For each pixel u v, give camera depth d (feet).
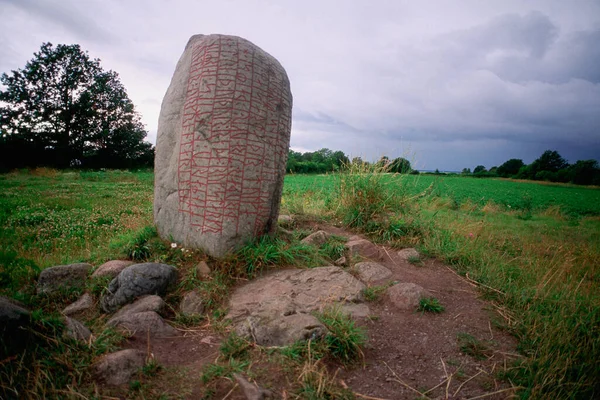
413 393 6.70
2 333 6.49
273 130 12.75
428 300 10.05
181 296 10.14
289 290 10.30
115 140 99.66
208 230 11.83
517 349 8.23
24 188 40.55
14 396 5.74
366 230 16.81
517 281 11.91
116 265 11.11
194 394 6.25
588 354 7.61
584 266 15.98
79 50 96.63
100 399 5.95
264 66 12.83
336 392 6.38
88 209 26.99
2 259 10.52
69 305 10.03
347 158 19.67
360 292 10.56
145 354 7.23
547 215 40.34
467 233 17.62
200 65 12.59
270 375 6.69
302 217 18.08
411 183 21.01
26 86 92.32
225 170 11.82
